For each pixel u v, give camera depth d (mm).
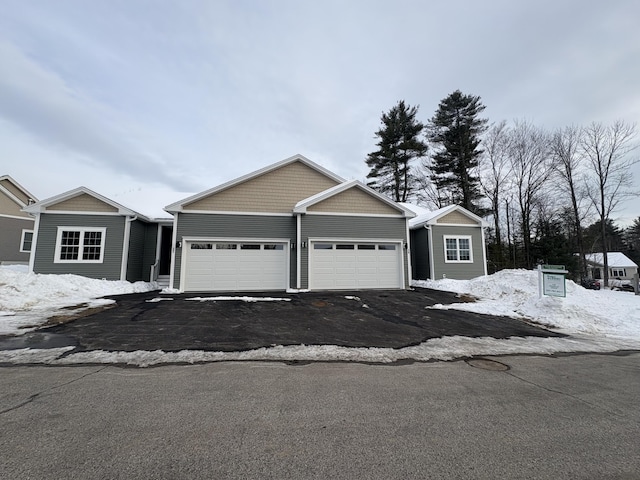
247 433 2598
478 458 2309
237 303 9508
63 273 12938
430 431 2709
